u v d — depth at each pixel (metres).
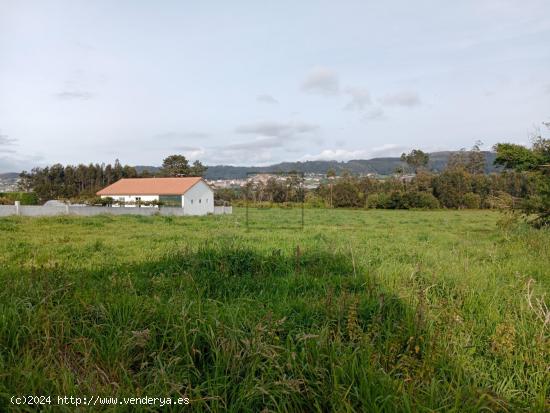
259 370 2.97
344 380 2.80
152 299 4.20
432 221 27.81
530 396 2.88
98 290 4.52
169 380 2.79
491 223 25.64
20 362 2.89
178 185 43.78
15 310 3.50
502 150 14.93
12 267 6.38
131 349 3.25
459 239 12.83
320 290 5.34
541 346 3.29
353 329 3.55
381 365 3.03
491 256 8.03
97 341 3.34
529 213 13.95
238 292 5.31
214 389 2.74
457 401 2.46
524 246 9.64
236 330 3.24
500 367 3.30
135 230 16.11
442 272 6.17
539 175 14.65
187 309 3.68
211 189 46.53
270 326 3.45
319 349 3.12
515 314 4.11
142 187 45.34
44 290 4.09
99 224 18.97
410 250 9.62
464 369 3.03
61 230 15.70
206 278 5.71
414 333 3.47
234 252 6.98
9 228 15.85
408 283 5.57
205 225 19.94
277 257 7.18
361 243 11.55
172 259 6.77
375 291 4.83
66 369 2.88
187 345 3.19
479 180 64.62
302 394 2.77
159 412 2.61
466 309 4.61
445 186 62.84
